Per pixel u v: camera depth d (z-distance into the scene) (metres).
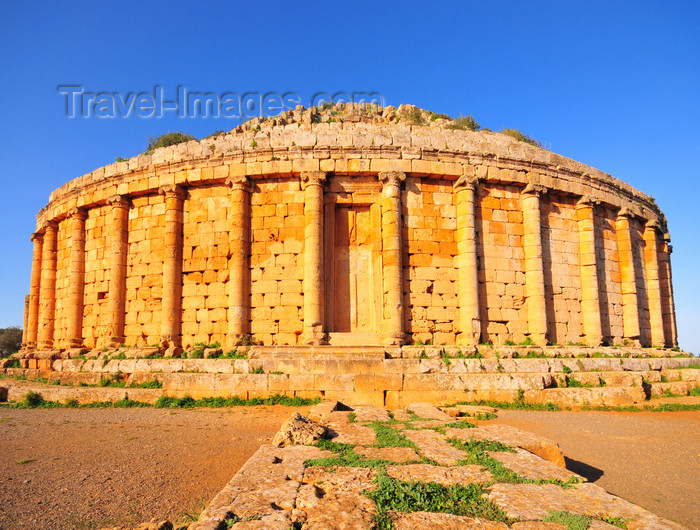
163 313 23.75
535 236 24.91
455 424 11.62
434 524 5.54
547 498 6.37
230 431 14.33
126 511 7.86
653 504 8.57
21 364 27.78
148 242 25.72
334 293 23.58
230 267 23.33
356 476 7.27
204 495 8.65
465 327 23.08
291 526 5.34
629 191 30.30
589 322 25.64
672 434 14.56
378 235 23.80
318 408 14.61
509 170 25.17
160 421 15.94
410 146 24.33
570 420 16.33
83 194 28.16
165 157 25.75
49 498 8.48
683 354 28.22
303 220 23.81
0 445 12.66
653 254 31.48
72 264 27.70
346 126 25.62
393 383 19.20
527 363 21.03
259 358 20.66
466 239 23.80
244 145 24.56
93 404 19.45
